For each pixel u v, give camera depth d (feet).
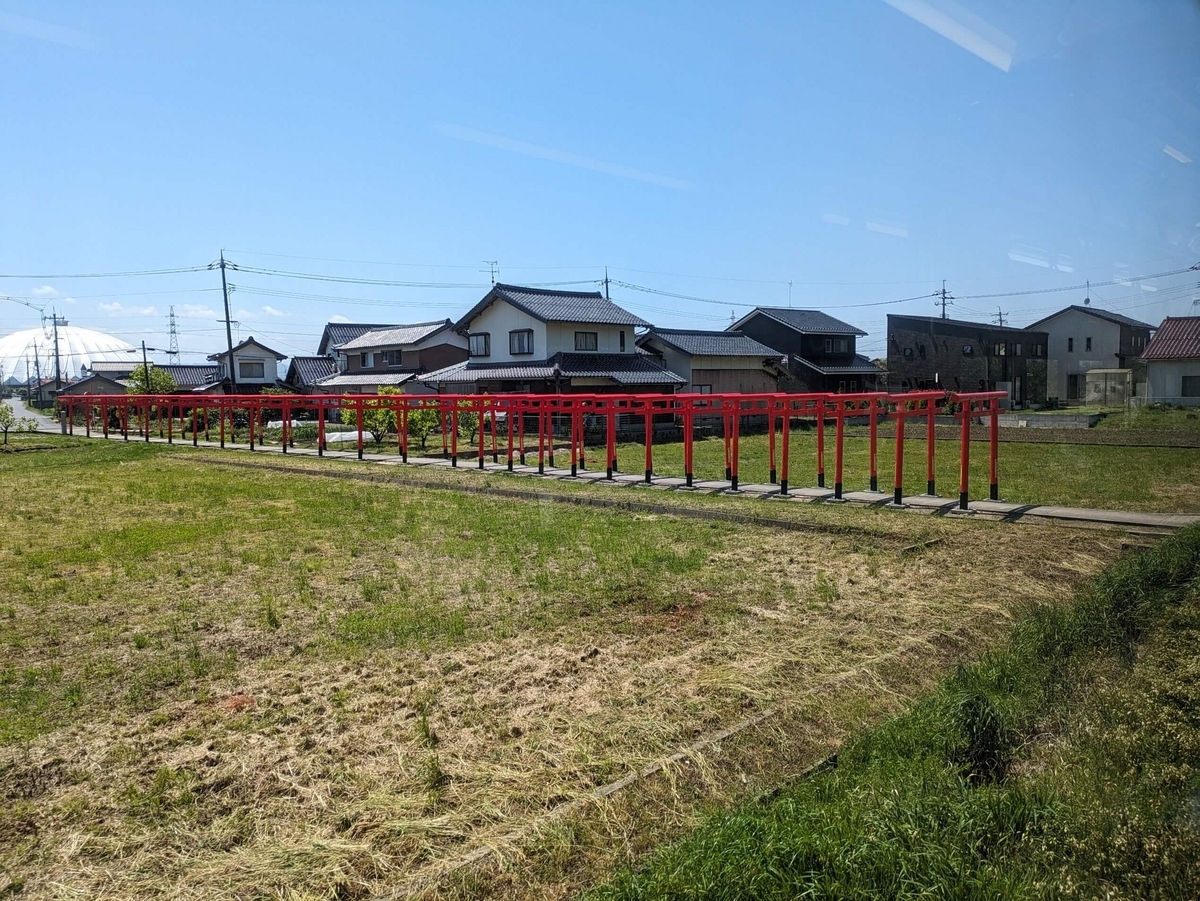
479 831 12.99
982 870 10.73
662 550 32.81
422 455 78.13
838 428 45.80
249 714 17.42
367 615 24.43
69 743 16.14
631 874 11.15
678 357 127.54
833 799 13.15
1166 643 18.84
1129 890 10.28
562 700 18.15
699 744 15.78
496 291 114.42
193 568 30.73
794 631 22.88
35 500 49.11
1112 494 45.62
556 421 105.70
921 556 31.48
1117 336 77.15
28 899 11.44
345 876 11.89
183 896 11.50
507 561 31.42
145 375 166.30
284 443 81.56
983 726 14.84
